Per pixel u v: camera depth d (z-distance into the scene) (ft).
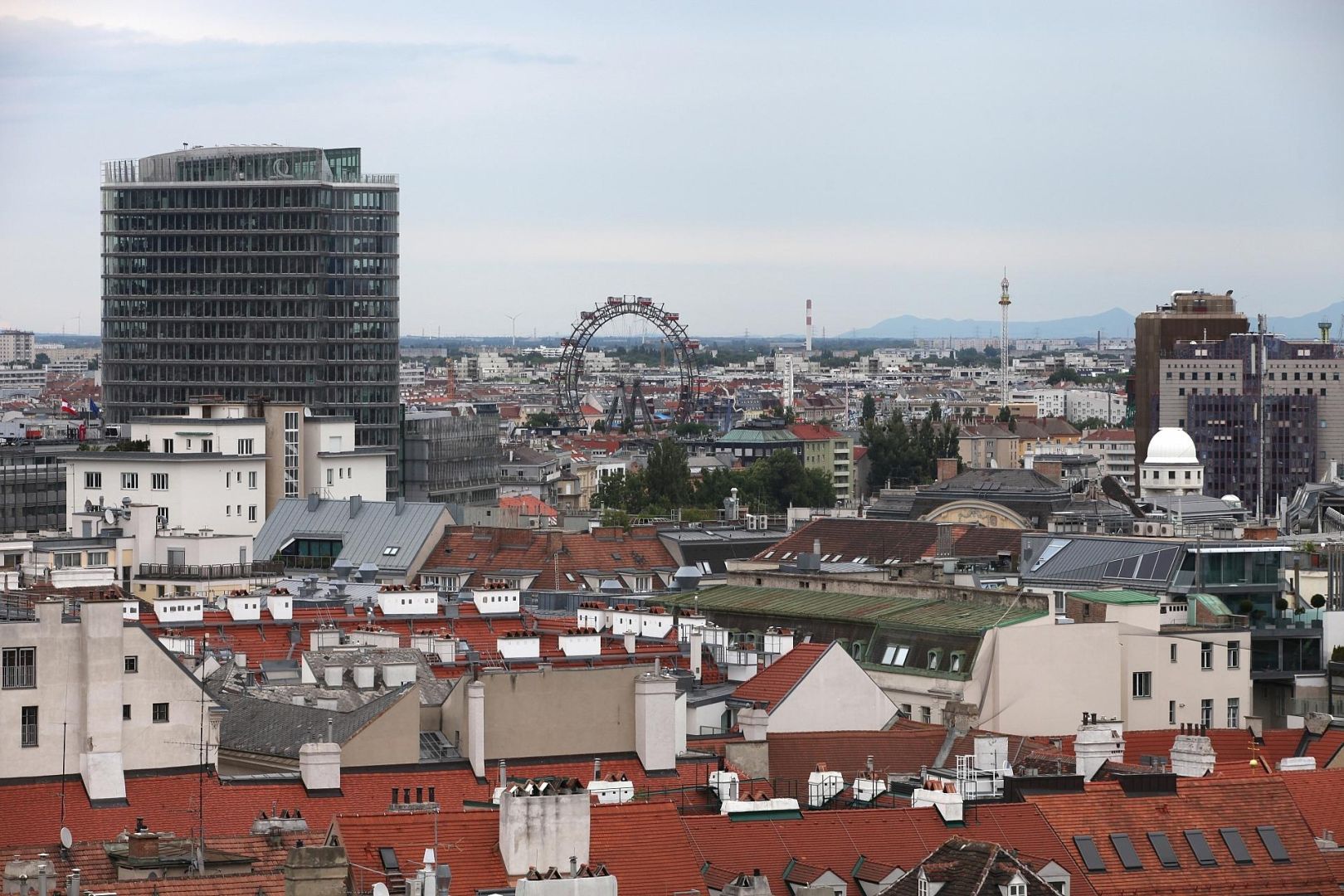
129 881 494.18
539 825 519.60
